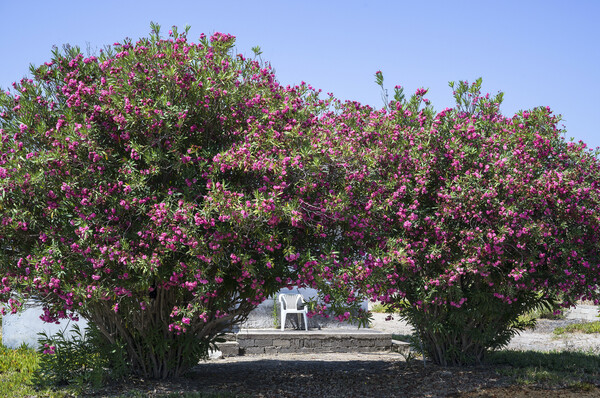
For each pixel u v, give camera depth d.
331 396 7.59
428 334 9.31
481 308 8.49
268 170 6.59
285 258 6.95
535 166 7.96
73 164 6.45
